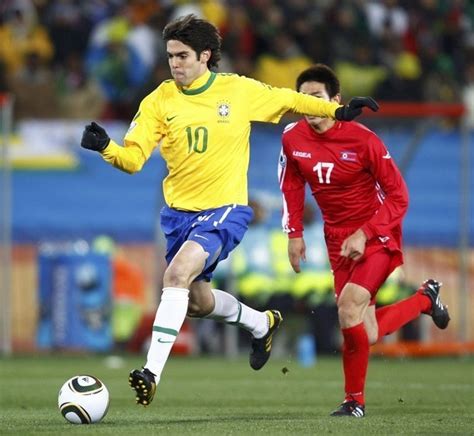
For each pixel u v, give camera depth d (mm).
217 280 57531
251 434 23922
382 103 66750
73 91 73062
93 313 58312
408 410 31984
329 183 30797
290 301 57594
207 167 28219
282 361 56156
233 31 73812
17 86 72375
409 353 58562
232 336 58969
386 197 30047
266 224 59250
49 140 67250
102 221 65750
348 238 29453
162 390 40469
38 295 58656
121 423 26797
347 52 75000
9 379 44500
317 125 30266
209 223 27953
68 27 75062
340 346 58750
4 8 75625
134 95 70000
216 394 38781
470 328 60938
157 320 26797
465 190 60031
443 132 66750
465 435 24359
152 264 62406
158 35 74188
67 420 26812
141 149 27859
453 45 79938
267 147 61469
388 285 57406
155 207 64062
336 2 76750
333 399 36875
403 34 78688
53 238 64188
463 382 44188
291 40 75188
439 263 63281
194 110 28188
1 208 62156
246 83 28609
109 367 50938
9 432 24328
